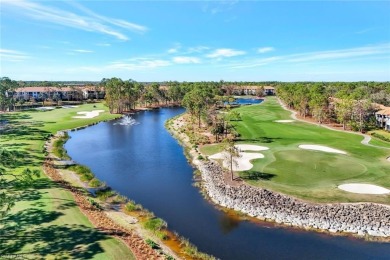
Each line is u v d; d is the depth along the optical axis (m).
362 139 65.88
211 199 35.38
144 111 132.25
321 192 35.44
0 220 23.03
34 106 136.12
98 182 39.06
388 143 61.84
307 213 30.14
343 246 25.25
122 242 24.31
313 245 25.39
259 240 26.27
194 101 87.06
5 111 114.69
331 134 71.88
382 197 33.91
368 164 46.03
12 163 24.80
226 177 41.09
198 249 24.88
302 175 41.41
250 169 44.12
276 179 39.97
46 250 22.17
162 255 23.27
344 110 80.56
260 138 66.12
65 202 31.06
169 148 61.59
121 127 88.06
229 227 28.64
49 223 26.31
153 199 35.41
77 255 21.72
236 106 138.38
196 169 47.12
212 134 71.62
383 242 25.78
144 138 71.81
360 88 139.38
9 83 124.81
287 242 25.92
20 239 23.50
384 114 79.88
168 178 42.97
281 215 30.23
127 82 145.75
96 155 55.75
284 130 76.50
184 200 35.12
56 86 184.88
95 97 176.38
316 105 91.25
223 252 24.45
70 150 59.38
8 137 64.19
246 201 33.22
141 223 28.78
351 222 28.38
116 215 30.11
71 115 105.38
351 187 36.94
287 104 136.25
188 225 29.03
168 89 166.88
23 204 29.81
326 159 48.66
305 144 59.91
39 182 36.47
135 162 51.12
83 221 27.23
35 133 70.06
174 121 97.94
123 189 38.66
